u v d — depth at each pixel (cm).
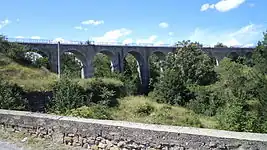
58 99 1692
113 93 2733
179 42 4716
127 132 705
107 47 5050
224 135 606
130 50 5412
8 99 1526
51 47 4216
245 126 1359
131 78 5278
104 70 5034
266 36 2797
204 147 612
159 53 5953
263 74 2583
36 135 863
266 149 561
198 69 4166
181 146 638
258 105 2131
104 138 739
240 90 2588
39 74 2917
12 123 916
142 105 2436
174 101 3184
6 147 805
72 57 5341
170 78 3325
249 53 7525
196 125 1955
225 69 4028
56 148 779
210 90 3241
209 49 6694
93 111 1524
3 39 3372
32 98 2030
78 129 780
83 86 2428
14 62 3042
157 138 665
